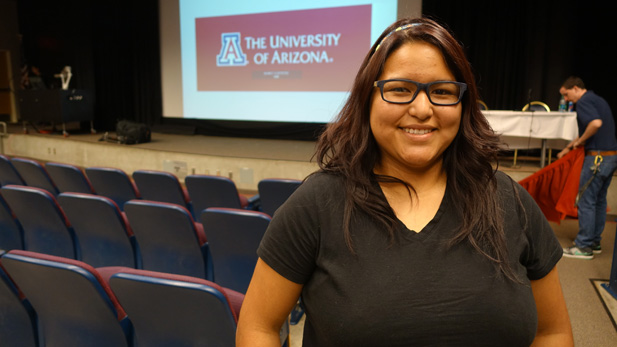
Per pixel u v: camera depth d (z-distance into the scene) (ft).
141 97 30.53
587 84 20.15
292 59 24.67
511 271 2.44
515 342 2.41
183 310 4.25
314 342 2.59
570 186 11.58
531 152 20.43
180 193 11.38
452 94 2.54
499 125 16.22
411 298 2.32
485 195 2.56
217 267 7.57
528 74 20.93
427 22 2.59
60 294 4.64
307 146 23.17
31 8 34.91
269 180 9.90
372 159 2.68
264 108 25.85
